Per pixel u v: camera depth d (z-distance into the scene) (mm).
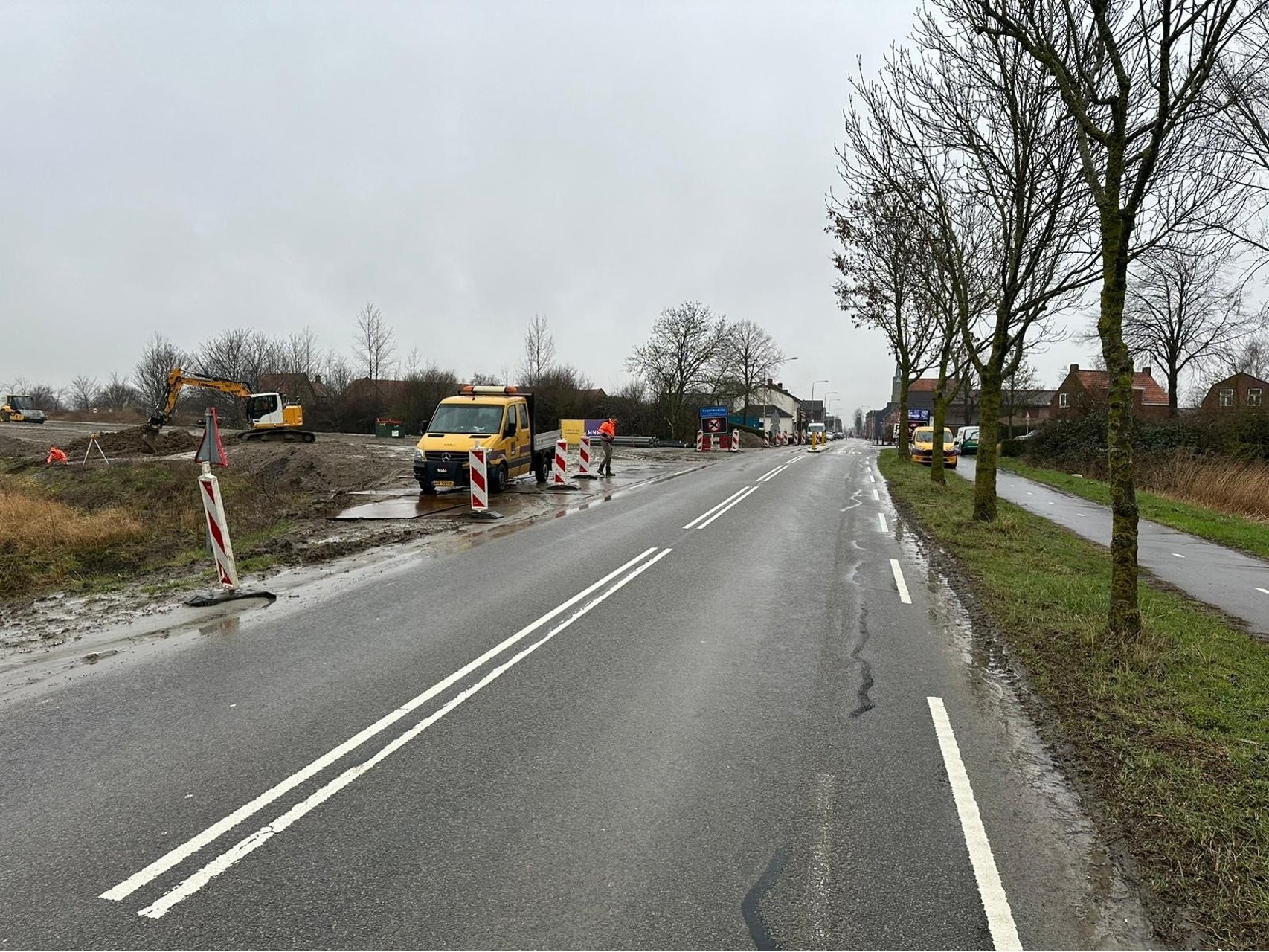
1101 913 2873
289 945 2701
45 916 2871
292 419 34156
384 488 19656
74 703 5035
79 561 11180
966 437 46156
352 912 2879
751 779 3934
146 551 11906
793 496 18719
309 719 4730
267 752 4266
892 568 9680
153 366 65062
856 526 13609
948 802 3703
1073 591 7977
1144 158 5770
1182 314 37281
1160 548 12203
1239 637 6598
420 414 53938
